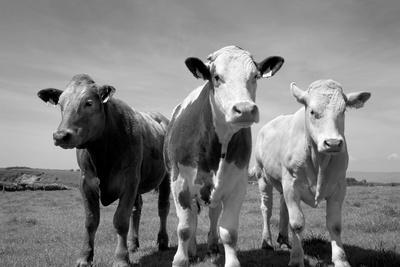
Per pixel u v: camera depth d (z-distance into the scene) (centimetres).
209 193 532
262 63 512
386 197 1892
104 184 641
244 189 543
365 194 2141
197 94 593
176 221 1250
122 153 641
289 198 606
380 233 855
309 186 590
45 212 1642
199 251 761
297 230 588
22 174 4847
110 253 739
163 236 804
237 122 432
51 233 1075
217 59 493
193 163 539
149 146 764
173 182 571
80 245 888
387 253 589
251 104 427
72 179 5353
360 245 720
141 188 784
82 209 1731
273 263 633
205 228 1057
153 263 660
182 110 612
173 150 573
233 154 522
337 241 561
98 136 607
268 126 782
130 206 637
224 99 465
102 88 607
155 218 1328
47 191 3378
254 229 1002
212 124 511
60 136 553
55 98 641
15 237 1027
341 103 539
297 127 609
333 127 526
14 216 1424
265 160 743
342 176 574
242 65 477
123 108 675
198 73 506
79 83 609
